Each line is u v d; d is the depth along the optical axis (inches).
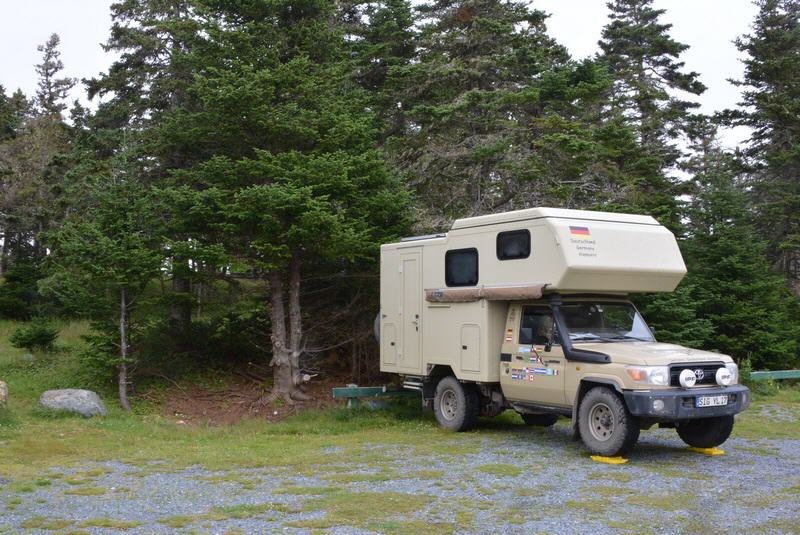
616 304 440.1
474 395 479.8
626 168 810.2
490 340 452.8
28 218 1120.2
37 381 595.5
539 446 422.9
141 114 778.2
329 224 518.3
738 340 767.7
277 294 585.9
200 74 585.9
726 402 376.2
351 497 294.8
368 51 786.8
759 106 1086.4
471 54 773.9
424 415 550.9
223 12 591.8
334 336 682.8
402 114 788.6
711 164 1071.6
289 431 487.5
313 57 610.5
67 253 556.4
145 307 582.6
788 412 574.9
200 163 597.3
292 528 250.5
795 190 1033.5
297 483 324.2
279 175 541.0
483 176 717.9
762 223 1042.1
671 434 468.8
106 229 552.7
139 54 790.5
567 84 732.7
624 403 371.9
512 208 706.2
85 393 520.4
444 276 489.1
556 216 416.5
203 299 722.2
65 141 1187.3
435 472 346.0
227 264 555.5
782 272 1055.6
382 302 548.4
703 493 303.7
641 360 368.8
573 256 401.1
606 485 318.3
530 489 310.5
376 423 516.1
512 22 779.4
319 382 654.5
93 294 558.3
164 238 549.0
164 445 425.4
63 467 358.6
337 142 571.5
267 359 687.7
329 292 671.1
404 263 527.5
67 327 901.8
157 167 664.4
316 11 613.0
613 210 658.8
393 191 621.3
